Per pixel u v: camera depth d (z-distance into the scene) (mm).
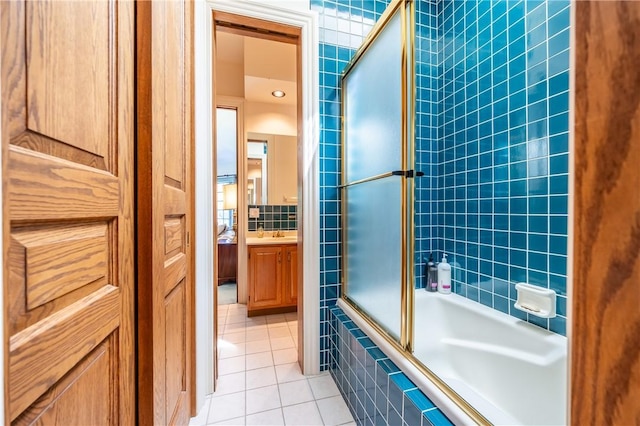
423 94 2080
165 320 911
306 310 1783
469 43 1817
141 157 761
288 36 1812
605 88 271
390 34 1306
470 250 1837
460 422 859
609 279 270
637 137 249
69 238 490
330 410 1465
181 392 1166
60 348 456
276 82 2736
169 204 944
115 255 652
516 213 1511
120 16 677
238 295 3160
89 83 557
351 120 1735
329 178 1833
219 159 4227
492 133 1657
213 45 1617
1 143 337
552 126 1319
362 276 1610
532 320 1416
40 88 421
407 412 991
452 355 1714
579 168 293
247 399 1544
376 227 1453
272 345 2166
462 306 1755
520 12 1472
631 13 254
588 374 285
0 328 331
